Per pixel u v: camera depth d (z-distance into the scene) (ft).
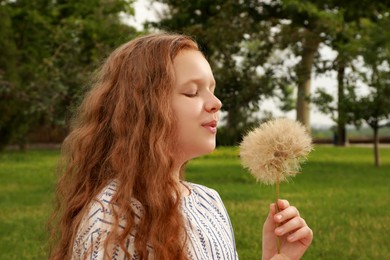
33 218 33.14
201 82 5.58
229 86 61.67
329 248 25.84
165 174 5.35
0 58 81.71
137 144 5.41
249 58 64.08
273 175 5.70
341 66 67.00
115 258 5.05
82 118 5.93
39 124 104.37
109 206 5.19
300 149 5.60
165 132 5.42
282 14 69.97
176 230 5.23
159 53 5.58
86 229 5.16
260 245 26.27
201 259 5.38
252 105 61.87
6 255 24.21
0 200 41.47
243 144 5.74
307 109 79.15
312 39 65.26
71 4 80.07
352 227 30.81
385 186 50.19
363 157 86.79
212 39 63.00
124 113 5.54
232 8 65.92
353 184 51.49
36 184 52.08
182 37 5.75
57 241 5.69
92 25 61.77
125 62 5.71
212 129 5.59
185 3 71.10
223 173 60.70
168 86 5.49
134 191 5.34
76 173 5.73
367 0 72.23
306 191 46.24
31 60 89.61
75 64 52.54
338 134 116.98
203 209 5.90
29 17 84.79
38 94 51.29
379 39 64.28
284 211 5.63
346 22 75.61
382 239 27.81
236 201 40.63
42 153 97.14
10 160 80.84
